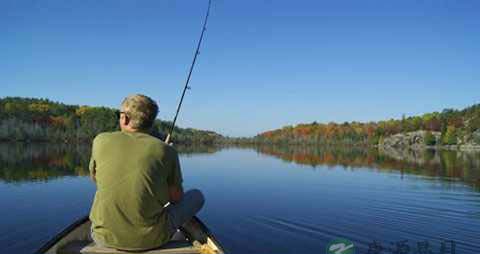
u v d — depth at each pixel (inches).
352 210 396.8
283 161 1205.7
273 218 360.8
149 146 120.7
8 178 633.6
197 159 1240.2
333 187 565.9
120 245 120.0
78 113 3540.8
